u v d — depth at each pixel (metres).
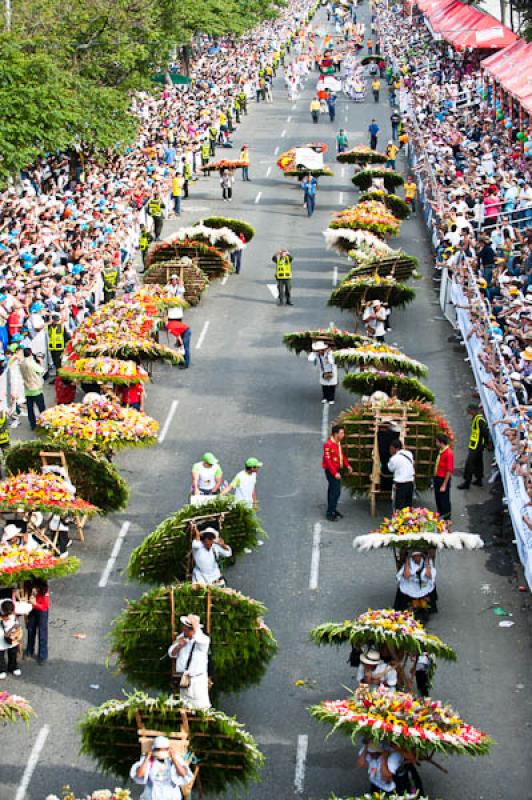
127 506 25.42
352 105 79.31
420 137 53.62
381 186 49.59
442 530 19.98
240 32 91.56
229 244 41.28
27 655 19.98
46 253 37.41
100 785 16.97
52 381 32.38
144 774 15.01
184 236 40.75
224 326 37.59
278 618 21.06
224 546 19.88
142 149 55.94
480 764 17.27
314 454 27.98
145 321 31.41
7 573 18.98
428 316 37.94
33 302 33.19
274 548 23.62
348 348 29.55
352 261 44.66
